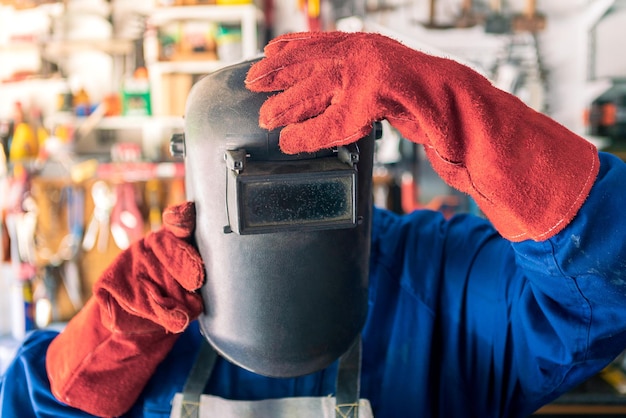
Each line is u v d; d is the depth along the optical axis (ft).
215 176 1.90
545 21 8.66
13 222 8.75
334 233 1.94
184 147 2.07
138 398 2.56
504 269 2.46
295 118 1.78
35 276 8.89
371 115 1.71
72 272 9.00
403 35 8.92
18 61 9.82
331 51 1.81
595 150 1.84
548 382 2.27
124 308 2.17
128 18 9.64
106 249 9.02
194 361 2.65
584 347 2.05
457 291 2.62
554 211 1.77
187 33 9.05
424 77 1.76
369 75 1.73
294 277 1.93
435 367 2.69
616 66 8.73
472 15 8.77
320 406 2.40
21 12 9.70
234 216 1.80
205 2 8.59
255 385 2.59
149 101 9.02
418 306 2.66
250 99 1.87
